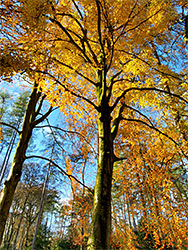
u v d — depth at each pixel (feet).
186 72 20.24
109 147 12.44
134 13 13.79
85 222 24.70
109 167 11.50
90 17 13.89
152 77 18.48
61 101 16.81
